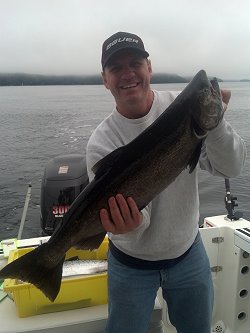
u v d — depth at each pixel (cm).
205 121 174
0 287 292
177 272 230
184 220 224
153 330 270
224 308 327
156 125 182
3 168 1115
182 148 181
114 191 187
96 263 303
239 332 320
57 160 475
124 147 187
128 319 234
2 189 892
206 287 236
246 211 766
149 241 223
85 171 457
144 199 189
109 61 213
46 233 435
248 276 312
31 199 805
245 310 318
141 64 212
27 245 327
